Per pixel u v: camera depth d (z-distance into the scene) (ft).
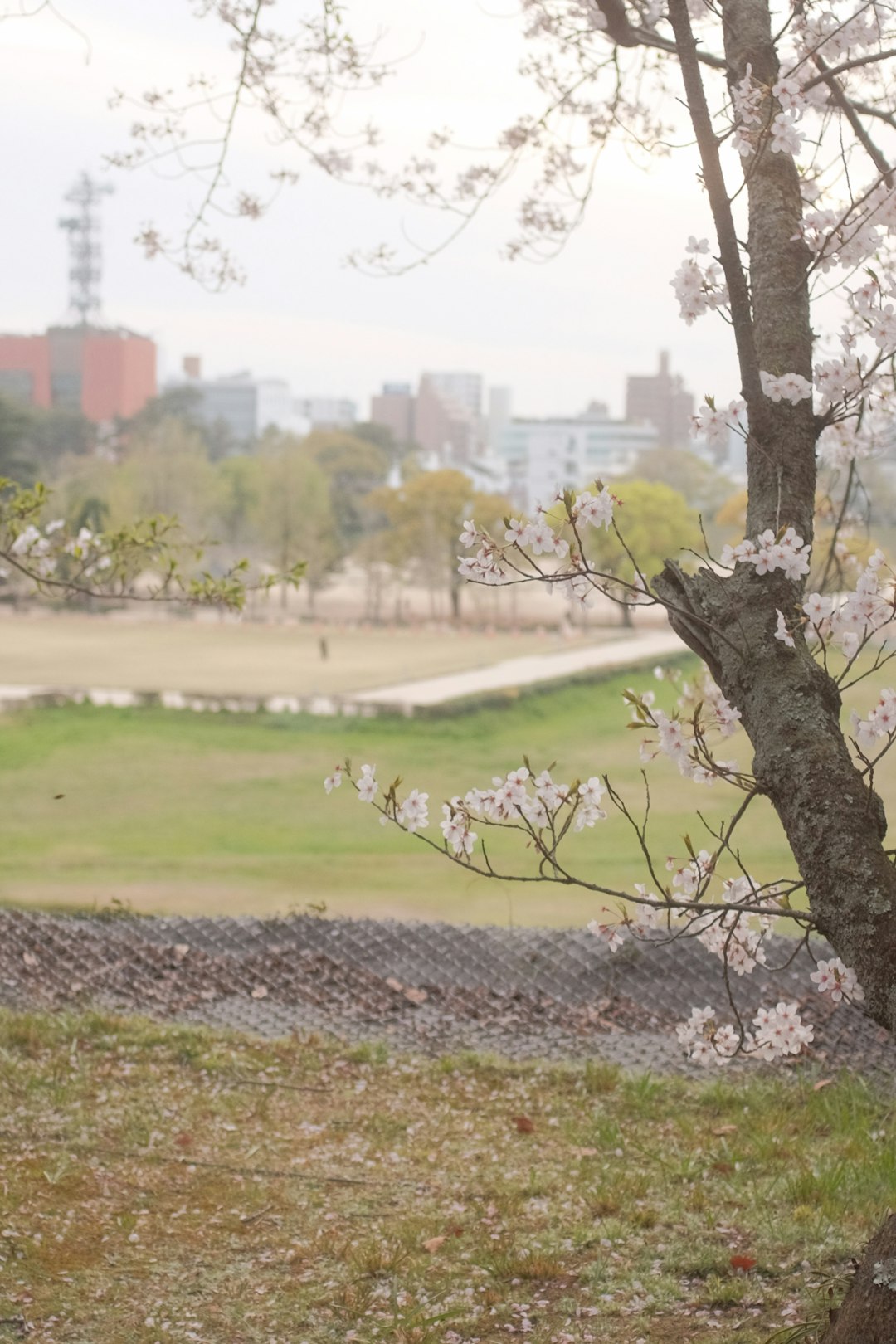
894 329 8.79
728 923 9.52
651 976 21.39
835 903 7.80
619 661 128.36
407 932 23.25
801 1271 11.85
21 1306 10.88
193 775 77.97
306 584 220.64
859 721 8.20
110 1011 19.95
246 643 162.30
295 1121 16.03
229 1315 10.97
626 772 77.56
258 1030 19.62
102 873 43.21
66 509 219.20
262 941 23.20
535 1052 19.06
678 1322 10.84
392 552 214.90
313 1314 11.01
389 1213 13.30
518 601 234.99
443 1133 15.85
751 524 9.23
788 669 8.56
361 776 8.56
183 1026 19.30
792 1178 14.19
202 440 372.99
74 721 93.56
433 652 149.89
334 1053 18.69
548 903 36.78
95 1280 11.50
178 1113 15.94
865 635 8.27
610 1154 15.20
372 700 101.76
